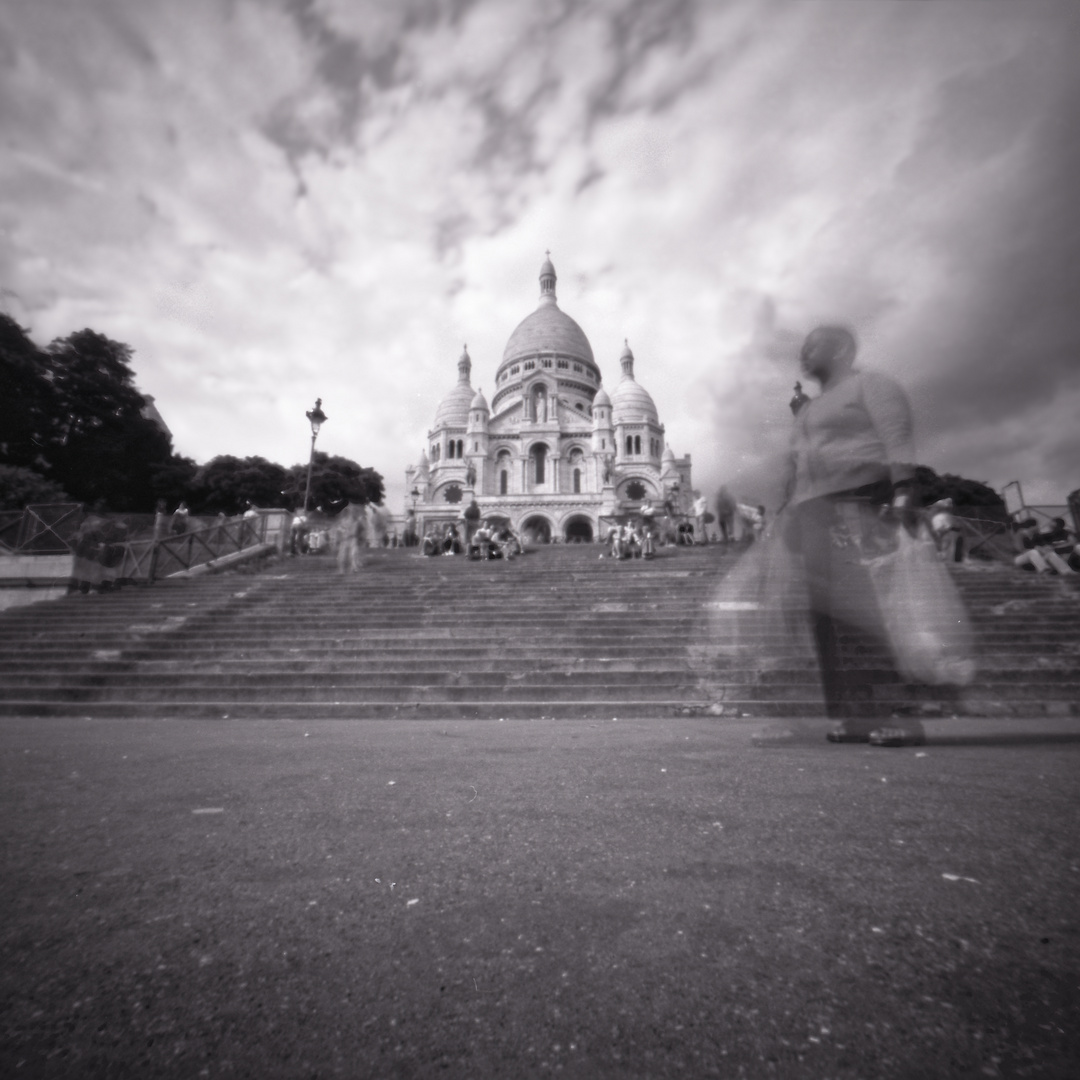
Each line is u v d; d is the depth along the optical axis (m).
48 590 13.84
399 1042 0.87
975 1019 0.89
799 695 7.00
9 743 4.53
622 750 3.78
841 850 1.67
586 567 15.23
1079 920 1.21
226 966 1.09
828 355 3.56
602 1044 0.85
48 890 1.46
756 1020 0.90
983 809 2.08
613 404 77.12
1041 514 16.14
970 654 6.77
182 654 9.69
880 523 3.47
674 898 1.37
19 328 36.72
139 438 43.44
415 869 1.58
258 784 2.77
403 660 8.82
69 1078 0.78
